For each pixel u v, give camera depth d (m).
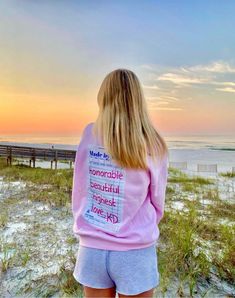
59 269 3.10
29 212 5.60
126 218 1.42
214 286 2.84
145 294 1.40
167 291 2.72
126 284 1.37
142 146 1.41
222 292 2.75
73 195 1.58
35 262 3.30
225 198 7.70
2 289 2.74
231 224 5.02
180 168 16.72
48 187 8.24
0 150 16.27
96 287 1.44
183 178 11.68
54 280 2.89
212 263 3.28
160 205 1.51
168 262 3.14
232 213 5.91
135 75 1.56
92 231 1.45
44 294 2.66
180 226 4.27
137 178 1.41
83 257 1.46
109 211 1.45
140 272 1.39
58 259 3.38
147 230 1.42
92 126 1.57
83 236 1.48
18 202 6.35
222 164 21.31
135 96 1.50
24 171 11.84
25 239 4.09
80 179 1.55
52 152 15.36
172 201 7.10
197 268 3.07
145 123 1.49
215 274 3.07
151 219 1.46
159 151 1.49
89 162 1.52
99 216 1.47
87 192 1.53
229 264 3.17
